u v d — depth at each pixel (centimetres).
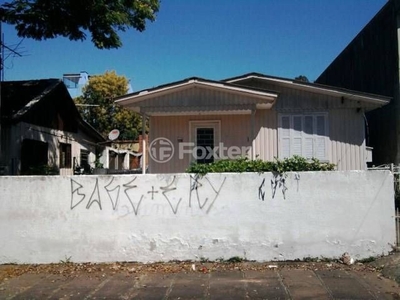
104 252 713
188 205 704
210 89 1068
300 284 576
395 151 1135
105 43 1177
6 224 727
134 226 710
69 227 719
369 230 679
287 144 1171
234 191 700
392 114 1154
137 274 645
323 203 688
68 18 1123
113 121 3328
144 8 1179
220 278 613
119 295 551
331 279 595
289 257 690
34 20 1120
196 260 700
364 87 1387
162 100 1084
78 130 1975
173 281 605
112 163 2764
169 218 706
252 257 694
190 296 539
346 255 680
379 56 1242
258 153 1177
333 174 688
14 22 1134
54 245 720
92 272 662
